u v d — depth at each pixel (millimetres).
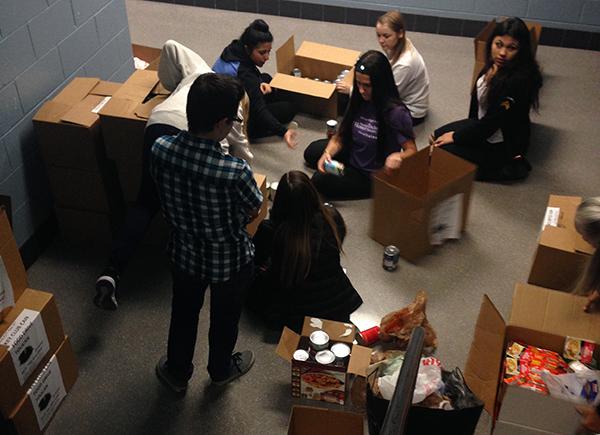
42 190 3322
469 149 3787
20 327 2334
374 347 2891
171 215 2234
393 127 3385
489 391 2494
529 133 3830
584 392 2283
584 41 5188
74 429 2586
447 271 3275
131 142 3072
